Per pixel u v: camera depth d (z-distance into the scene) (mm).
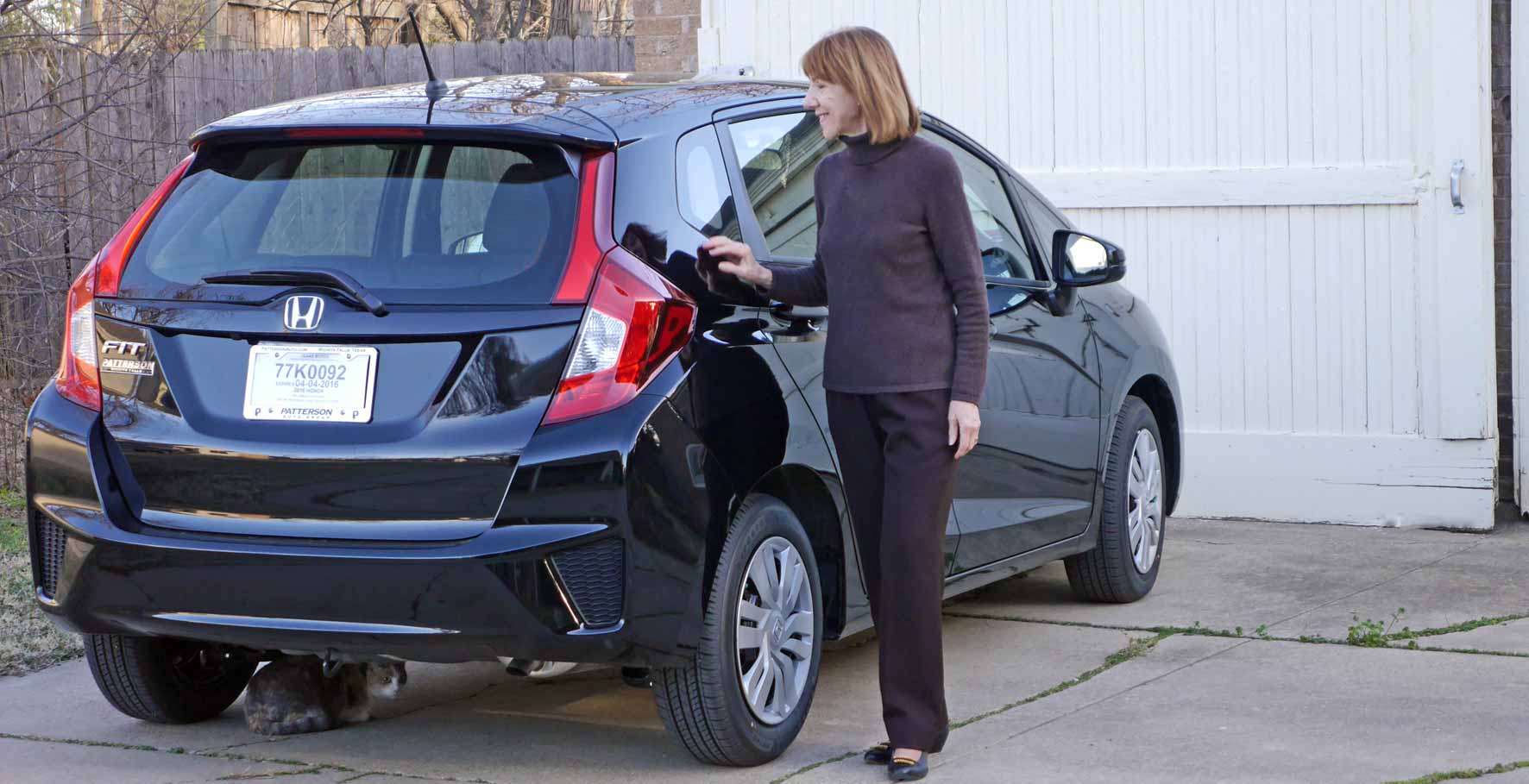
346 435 3395
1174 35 6785
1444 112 6359
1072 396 4988
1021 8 7023
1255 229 6711
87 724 4227
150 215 3766
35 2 7457
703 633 3506
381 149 3633
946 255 3482
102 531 3518
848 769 3719
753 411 3574
